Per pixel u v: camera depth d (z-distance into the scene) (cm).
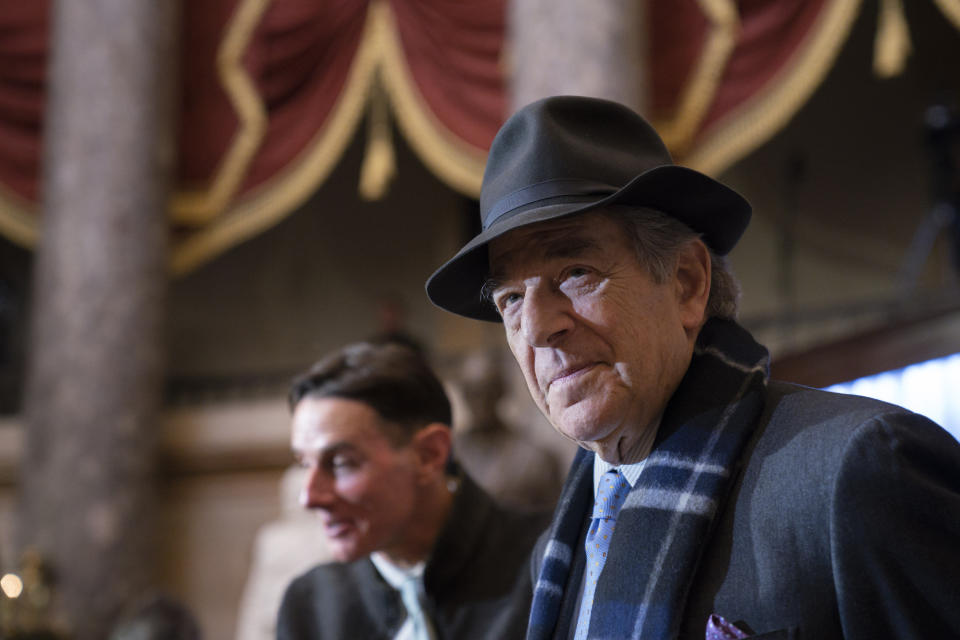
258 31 791
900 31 660
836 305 925
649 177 119
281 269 1116
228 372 1079
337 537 190
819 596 105
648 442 128
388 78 752
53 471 687
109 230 729
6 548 783
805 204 1010
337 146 762
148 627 335
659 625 108
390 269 1109
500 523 202
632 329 122
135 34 766
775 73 646
